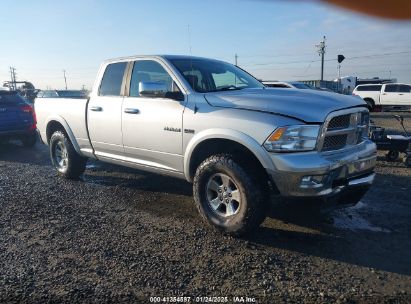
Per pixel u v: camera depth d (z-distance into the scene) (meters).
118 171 7.04
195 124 4.17
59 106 6.23
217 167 3.95
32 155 9.16
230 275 3.27
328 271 3.35
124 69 5.25
